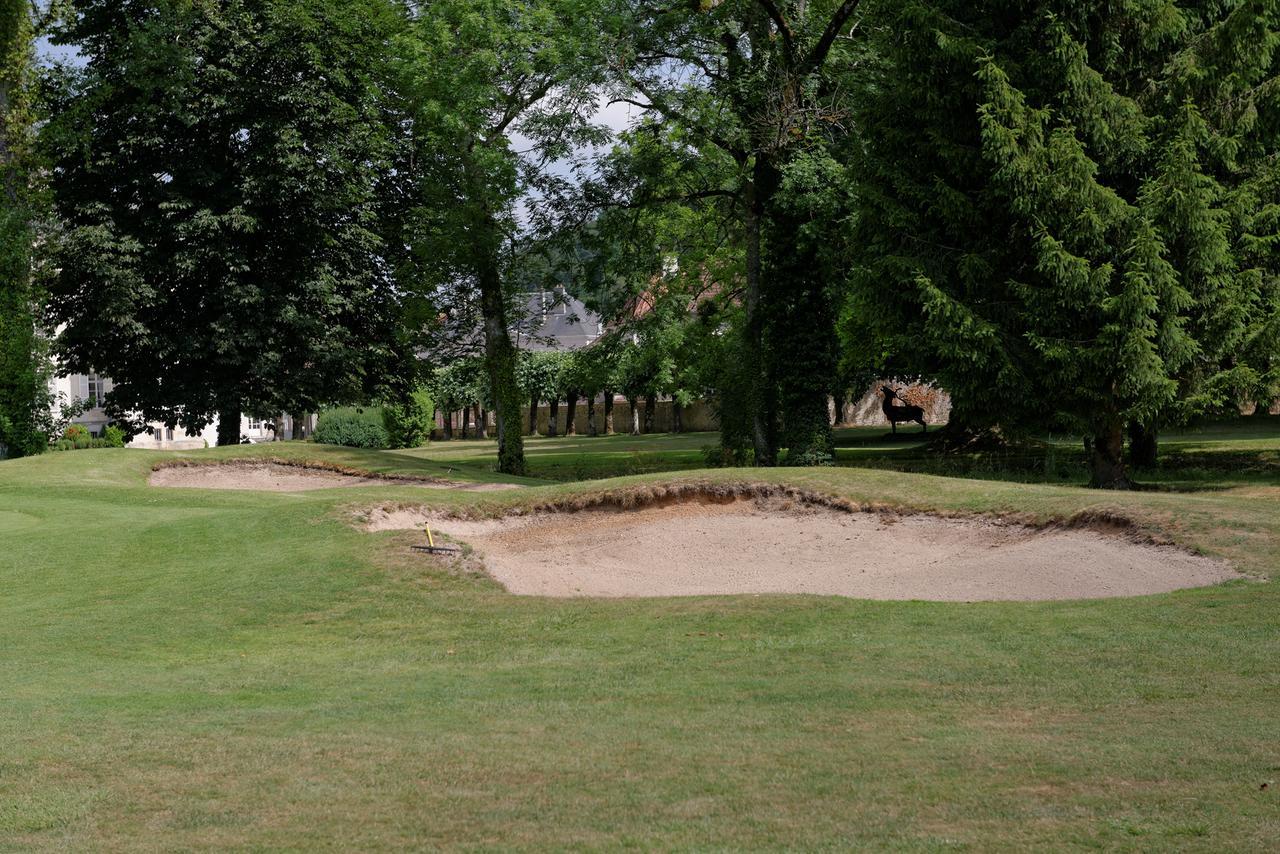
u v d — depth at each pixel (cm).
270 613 1224
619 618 1140
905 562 1427
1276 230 2116
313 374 3375
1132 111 2070
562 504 1788
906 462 2934
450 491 1931
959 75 2175
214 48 3206
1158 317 2027
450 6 2998
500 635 1111
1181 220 1998
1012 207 2055
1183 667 787
